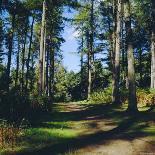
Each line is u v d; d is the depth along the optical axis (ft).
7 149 37.24
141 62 163.63
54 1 105.91
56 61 179.11
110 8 115.85
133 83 63.16
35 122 54.54
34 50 176.04
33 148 37.99
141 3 107.04
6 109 54.60
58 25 139.74
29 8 113.70
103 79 186.19
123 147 38.32
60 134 45.44
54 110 81.25
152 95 79.77
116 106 78.43
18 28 143.84
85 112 72.28
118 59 87.25
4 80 89.45
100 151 36.91
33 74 185.98
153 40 99.40
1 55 148.36
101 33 137.80
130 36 63.87
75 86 197.77
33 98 72.59
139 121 53.67
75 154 35.65
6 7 111.34
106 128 51.13
